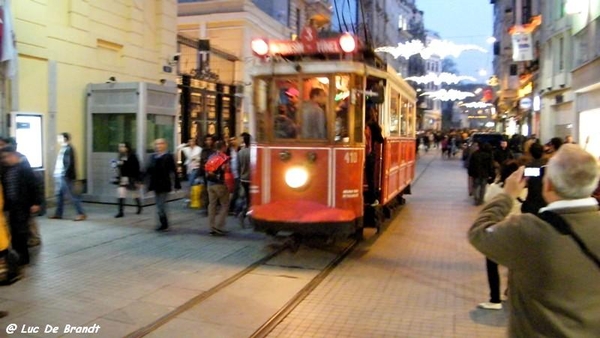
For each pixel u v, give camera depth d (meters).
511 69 40.81
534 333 2.49
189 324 5.68
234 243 9.72
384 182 10.38
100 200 13.97
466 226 11.96
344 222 8.31
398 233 11.09
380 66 10.33
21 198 7.67
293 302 6.46
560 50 24.34
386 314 6.14
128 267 7.90
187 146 14.79
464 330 5.66
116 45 15.64
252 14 25.56
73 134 13.98
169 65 18.00
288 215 8.34
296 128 8.60
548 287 2.46
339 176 8.45
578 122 21.12
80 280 7.18
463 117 107.12
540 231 2.50
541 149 7.25
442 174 26.14
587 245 2.44
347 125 8.54
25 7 12.38
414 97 14.99
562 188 2.52
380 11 53.91
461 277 7.73
